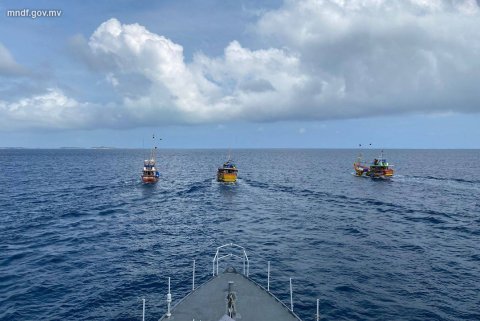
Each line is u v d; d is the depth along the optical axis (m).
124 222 55.78
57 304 27.34
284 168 174.88
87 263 36.44
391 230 50.59
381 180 116.25
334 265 36.09
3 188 93.38
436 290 30.19
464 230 50.69
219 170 108.88
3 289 29.88
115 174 138.38
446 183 107.62
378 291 29.88
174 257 38.66
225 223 55.50
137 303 27.56
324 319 25.25
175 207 69.38
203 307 18.03
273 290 29.91
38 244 42.84
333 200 77.44
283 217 59.94
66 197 79.56
